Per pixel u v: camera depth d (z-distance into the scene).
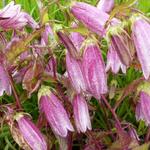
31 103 0.57
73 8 0.41
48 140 0.49
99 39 0.43
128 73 0.59
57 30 0.41
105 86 0.40
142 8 0.69
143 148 0.46
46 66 0.47
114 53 0.44
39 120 0.46
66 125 0.43
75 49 0.41
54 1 0.43
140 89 0.44
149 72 0.38
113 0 0.47
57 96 0.45
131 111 0.58
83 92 0.44
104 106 0.53
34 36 0.43
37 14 0.67
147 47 0.38
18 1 0.68
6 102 0.58
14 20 0.45
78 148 0.57
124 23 0.39
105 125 0.55
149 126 0.50
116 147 0.46
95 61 0.40
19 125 0.43
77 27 0.41
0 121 0.45
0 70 0.43
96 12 0.41
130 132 0.50
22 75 0.48
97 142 0.49
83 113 0.44
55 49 0.48
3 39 0.47
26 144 0.42
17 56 0.44
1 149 0.55
